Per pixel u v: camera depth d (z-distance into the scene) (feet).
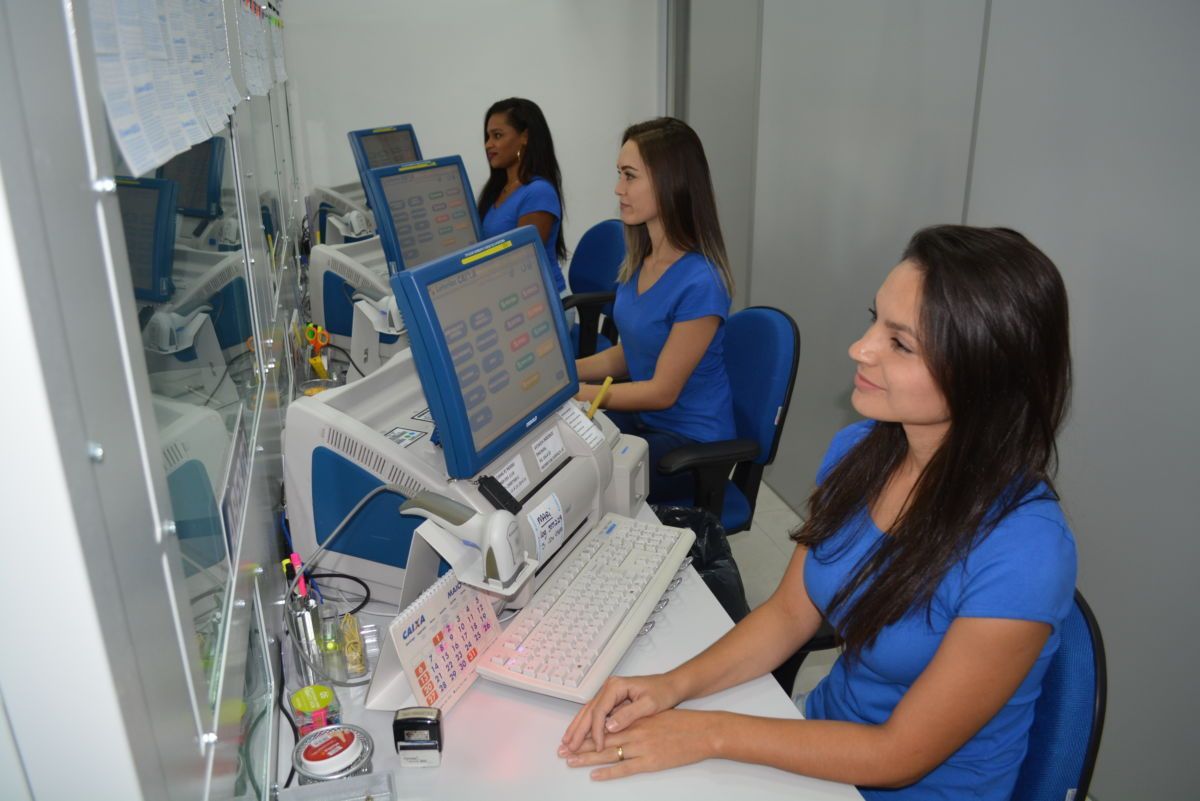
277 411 5.34
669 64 14.26
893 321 3.27
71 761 1.58
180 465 2.41
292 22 13.08
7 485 1.37
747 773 3.34
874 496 3.85
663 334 6.99
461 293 3.86
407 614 3.46
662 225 6.80
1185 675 5.55
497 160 10.75
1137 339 5.54
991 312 3.05
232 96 4.39
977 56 6.63
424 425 4.38
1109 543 6.02
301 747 3.26
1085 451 6.12
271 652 3.66
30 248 1.34
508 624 3.94
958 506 3.28
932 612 3.41
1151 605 5.74
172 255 2.84
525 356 4.31
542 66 14.11
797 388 10.27
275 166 9.20
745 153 11.19
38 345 1.33
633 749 3.34
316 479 4.07
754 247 11.19
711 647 3.92
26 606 1.45
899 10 7.56
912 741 3.22
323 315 8.23
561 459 4.51
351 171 14.07
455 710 3.58
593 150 14.74
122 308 1.80
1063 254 6.04
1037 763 3.49
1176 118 5.06
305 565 4.10
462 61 13.84
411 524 4.00
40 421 1.35
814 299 9.68
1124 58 5.35
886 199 8.06
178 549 2.10
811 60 9.17
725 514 6.85
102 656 1.51
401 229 7.87
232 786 2.47
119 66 1.90
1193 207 5.01
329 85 13.53
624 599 4.04
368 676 3.81
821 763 3.27
